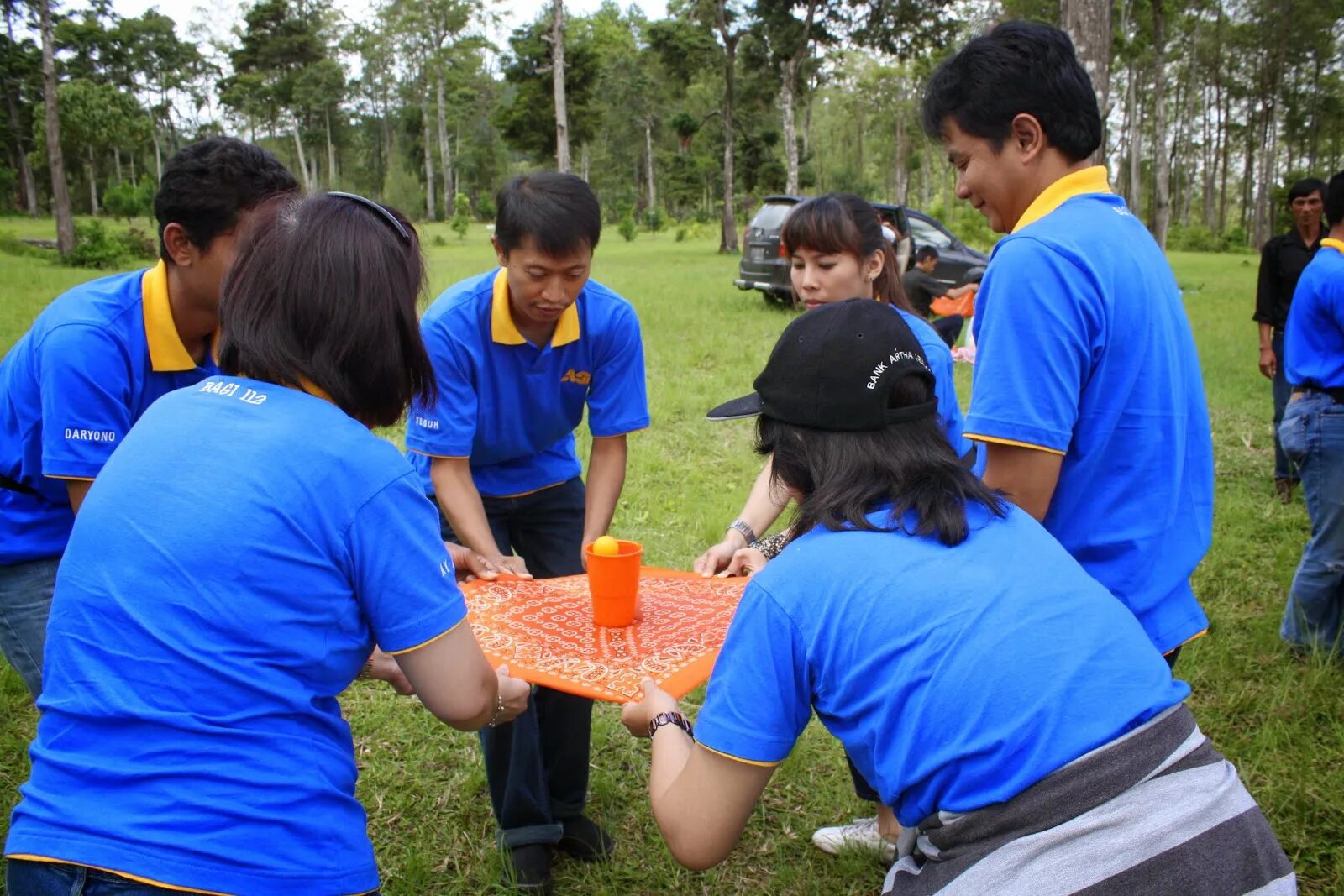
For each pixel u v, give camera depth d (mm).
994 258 2088
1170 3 35719
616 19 76438
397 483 1567
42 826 1396
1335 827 2969
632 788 3348
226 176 2209
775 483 1734
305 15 73312
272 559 1462
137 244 26531
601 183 72000
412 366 1671
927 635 1463
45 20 24281
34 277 18922
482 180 79625
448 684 1624
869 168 89375
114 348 2301
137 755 1408
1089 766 1407
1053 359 1974
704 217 62000
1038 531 1648
